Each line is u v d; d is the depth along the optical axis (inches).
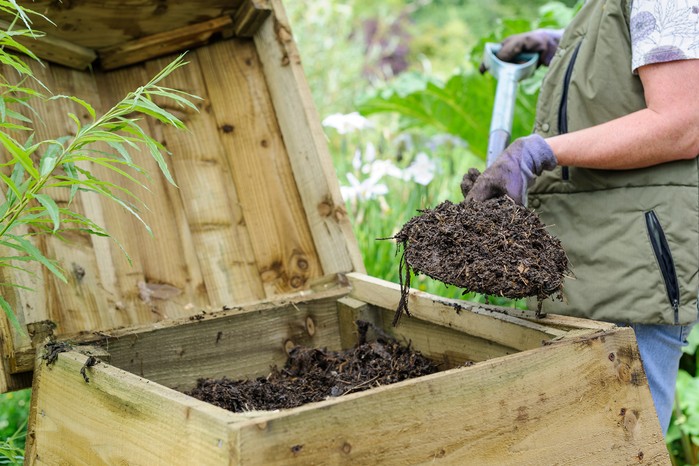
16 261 62.5
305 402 60.8
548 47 82.6
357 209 115.6
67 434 55.6
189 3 77.7
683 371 103.3
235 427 39.4
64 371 56.2
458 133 132.2
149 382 49.3
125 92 81.4
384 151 137.9
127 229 75.2
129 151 78.3
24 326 61.2
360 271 78.5
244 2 80.8
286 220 82.4
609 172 65.6
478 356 63.9
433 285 107.3
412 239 57.7
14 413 86.6
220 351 69.3
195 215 79.4
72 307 67.4
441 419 45.6
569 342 51.3
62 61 76.6
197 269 77.9
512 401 48.3
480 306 63.6
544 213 69.9
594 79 65.1
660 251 62.9
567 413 50.5
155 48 81.4
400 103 128.6
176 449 44.3
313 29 180.4
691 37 58.3
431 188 123.2
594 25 65.5
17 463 66.2
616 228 65.0
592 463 51.1
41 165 50.0
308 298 74.7
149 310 73.7
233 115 83.4
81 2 70.9
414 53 267.0
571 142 62.2
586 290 66.8
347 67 182.4
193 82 83.0
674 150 60.7
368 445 43.0
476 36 278.7
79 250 70.4
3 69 70.6
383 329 74.8
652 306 63.4
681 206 62.3
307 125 80.4
